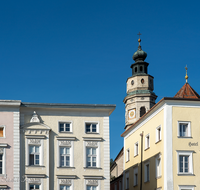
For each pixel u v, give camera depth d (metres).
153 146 48.34
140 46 103.50
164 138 44.53
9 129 42.53
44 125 43.66
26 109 43.72
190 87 53.88
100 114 45.00
